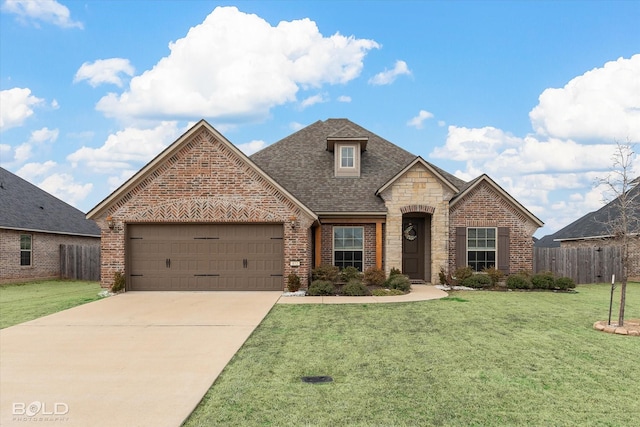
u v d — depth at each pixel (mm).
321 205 17859
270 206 15562
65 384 6309
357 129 23094
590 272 21188
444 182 17766
